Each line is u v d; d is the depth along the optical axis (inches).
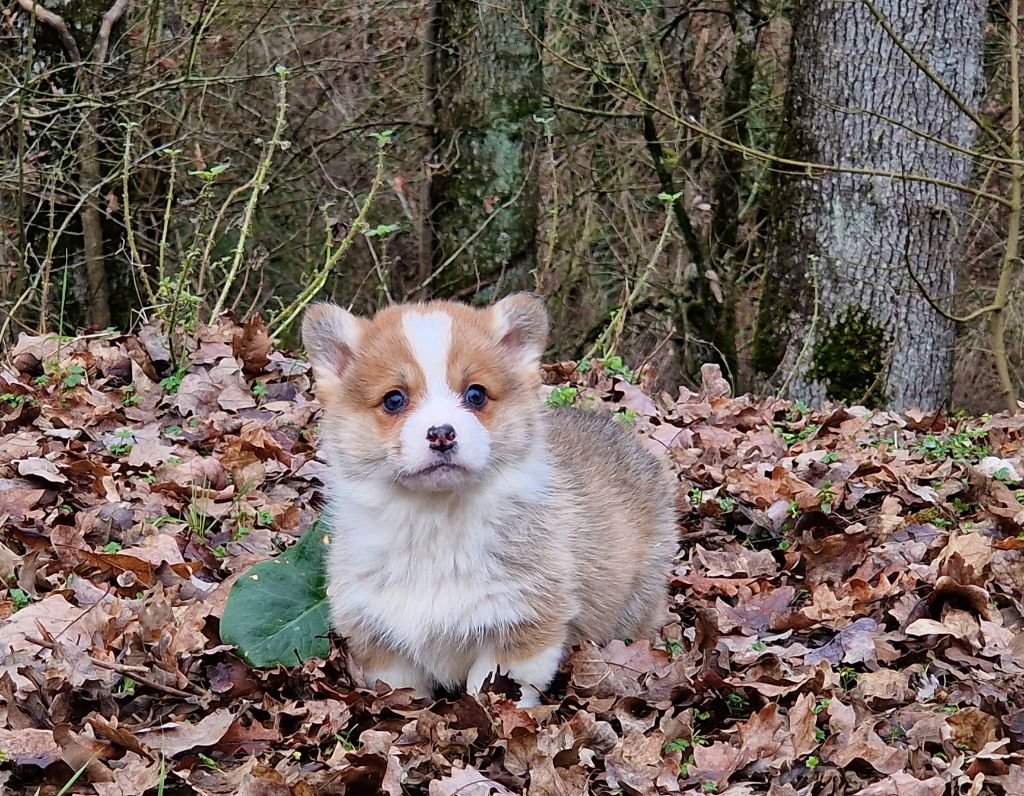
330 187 144.3
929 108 101.8
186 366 71.3
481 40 126.2
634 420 69.1
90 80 113.8
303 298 84.5
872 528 60.2
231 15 137.2
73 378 68.5
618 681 50.8
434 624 49.9
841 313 105.5
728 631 54.5
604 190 136.9
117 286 122.3
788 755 48.1
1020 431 70.2
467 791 46.6
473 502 49.7
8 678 48.6
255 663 50.7
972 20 101.8
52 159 112.9
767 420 73.8
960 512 61.6
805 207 106.7
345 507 50.7
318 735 48.9
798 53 107.3
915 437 71.9
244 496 60.9
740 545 60.3
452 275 129.6
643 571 53.7
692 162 148.6
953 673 51.2
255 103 140.9
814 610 55.1
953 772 46.9
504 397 50.2
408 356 49.9
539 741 48.0
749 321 151.9
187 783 46.9
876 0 101.0
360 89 146.3
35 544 56.9
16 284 108.3
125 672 49.7
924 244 103.9
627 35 139.2
